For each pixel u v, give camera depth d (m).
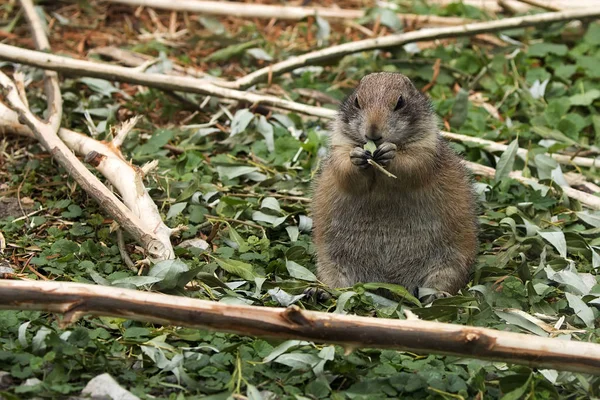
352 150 9.16
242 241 10.14
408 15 16.42
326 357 7.57
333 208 9.64
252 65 15.07
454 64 14.83
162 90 12.80
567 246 10.23
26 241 9.98
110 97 13.31
